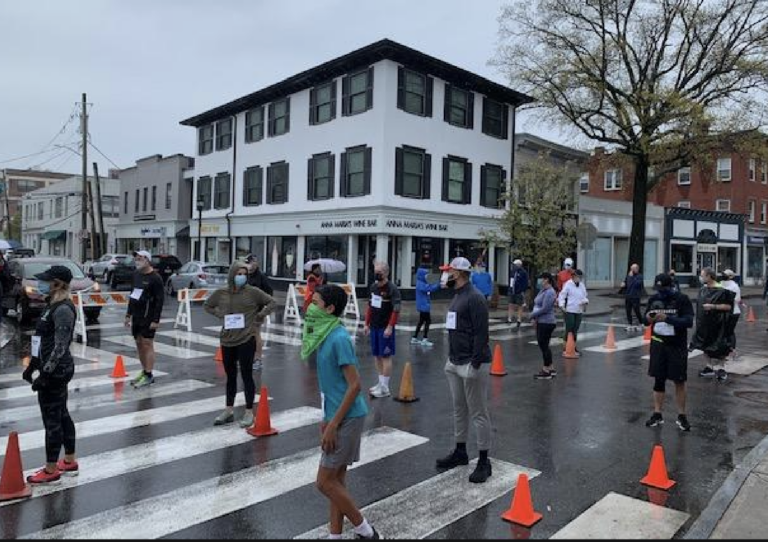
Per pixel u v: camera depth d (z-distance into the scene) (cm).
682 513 500
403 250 2489
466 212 2708
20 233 7531
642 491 550
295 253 2858
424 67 2497
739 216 4378
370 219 2402
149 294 931
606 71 2734
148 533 449
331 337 442
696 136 2600
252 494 525
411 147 2459
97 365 1105
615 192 4562
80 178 5669
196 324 1716
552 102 2728
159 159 4091
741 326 2002
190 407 814
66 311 553
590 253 3400
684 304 746
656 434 736
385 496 529
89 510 489
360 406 441
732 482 568
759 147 2592
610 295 2977
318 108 2697
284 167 2884
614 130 2847
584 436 720
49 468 549
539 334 1066
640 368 1178
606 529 467
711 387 1026
